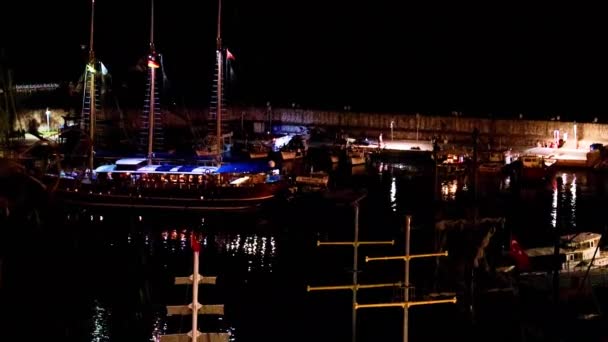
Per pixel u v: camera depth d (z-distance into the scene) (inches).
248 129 4350.4
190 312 1320.1
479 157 3745.1
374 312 2126.0
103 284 2319.1
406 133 4284.0
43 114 4148.6
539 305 2134.6
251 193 2920.8
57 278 2347.4
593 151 3750.0
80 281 2331.4
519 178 3506.4
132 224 2834.6
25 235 2677.2
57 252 2559.1
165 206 2918.3
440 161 3671.3
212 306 1247.5
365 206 3100.4
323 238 2694.4
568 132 4033.0
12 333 2015.3
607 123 4097.0
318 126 4424.2
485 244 2356.1
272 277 2372.0
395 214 2974.9
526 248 2450.8
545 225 2847.0
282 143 3966.5
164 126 4411.9
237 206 2920.8
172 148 3929.6
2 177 2790.4
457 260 2347.4
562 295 2192.4
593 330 2025.1
